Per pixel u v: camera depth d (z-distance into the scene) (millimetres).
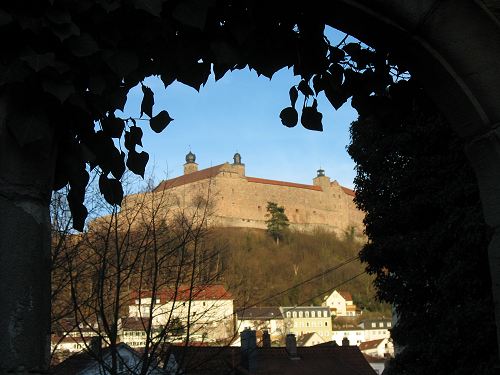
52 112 2469
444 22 2908
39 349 2223
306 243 97688
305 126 3467
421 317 11320
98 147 3229
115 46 2682
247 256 80000
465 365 9516
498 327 2773
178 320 14555
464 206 9891
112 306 14531
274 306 72500
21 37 2445
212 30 3010
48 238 2387
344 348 30594
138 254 13625
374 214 12250
